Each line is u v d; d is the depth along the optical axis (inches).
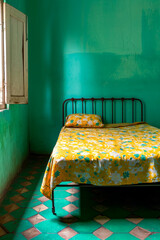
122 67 147.1
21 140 128.0
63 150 81.0
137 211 80.4
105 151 80.2
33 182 108.0
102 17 144.7
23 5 133.3
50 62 147.3
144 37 145.3
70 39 146.0
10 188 101.0
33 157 150.6
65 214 78.4
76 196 93.0
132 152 78.7
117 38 145.7
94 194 95.0
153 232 67.7
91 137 105.7
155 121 150.0
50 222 73.5
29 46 146.4
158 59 146.1
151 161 75.8
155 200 89.2
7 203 87.0
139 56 146.2
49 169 77.0
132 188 101.7
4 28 95.7
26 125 142.3
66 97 149.2
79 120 133.6
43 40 146.1
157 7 143.3
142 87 147.9
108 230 68.8
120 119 150.2
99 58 146.8
